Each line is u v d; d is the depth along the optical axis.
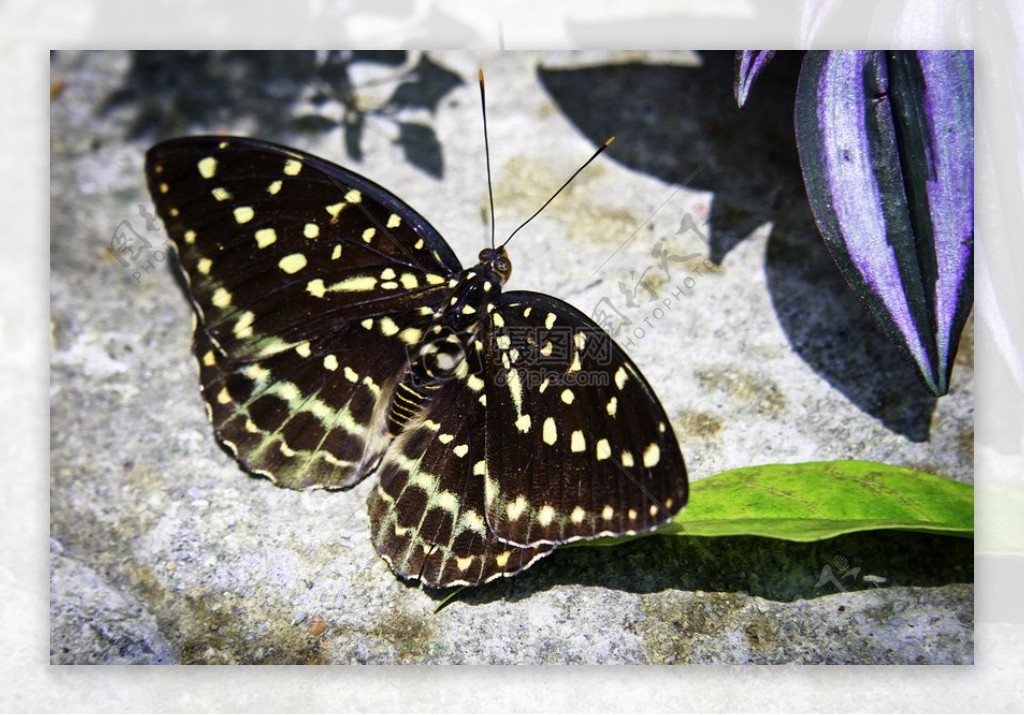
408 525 0.41
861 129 0.41
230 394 0.41
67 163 0.47
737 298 0.45
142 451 0.43
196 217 0.40
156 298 0.45
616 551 0.42
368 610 0.42
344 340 0.41
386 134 0.48
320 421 0.41
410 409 0.41
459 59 0.49
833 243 0.41
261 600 0.42
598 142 0.48
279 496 0.43
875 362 0.44
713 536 0.42
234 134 0.48
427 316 0.41
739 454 0.43
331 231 0.41
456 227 0.46
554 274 0.46
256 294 0.41
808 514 0.41
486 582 0.40
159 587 0.42
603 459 0.40
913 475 0.41
